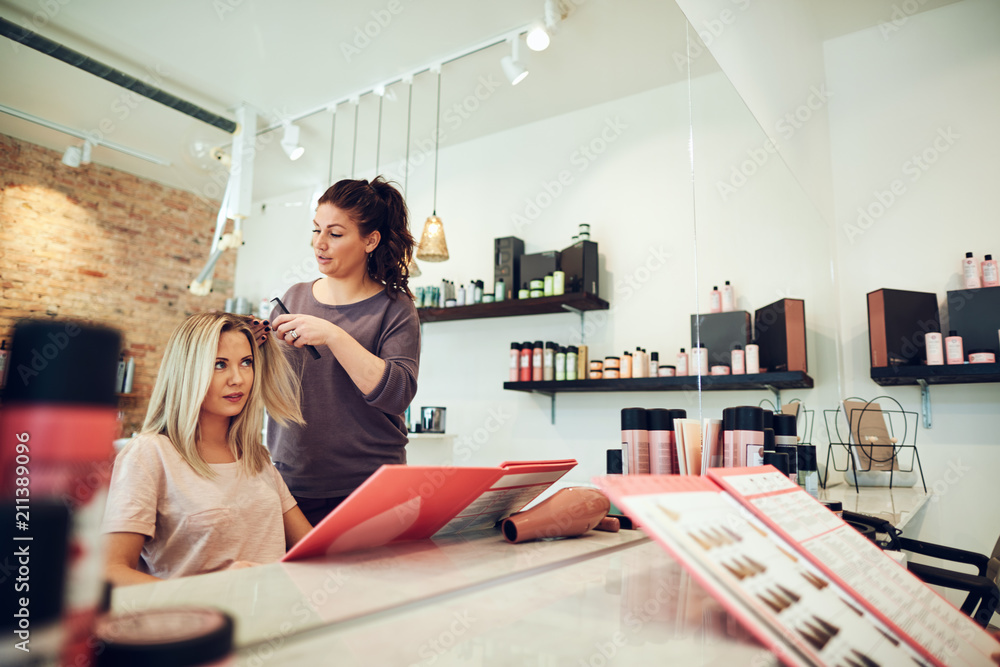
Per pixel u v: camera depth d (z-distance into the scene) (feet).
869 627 1.51
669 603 1.75
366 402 4.38
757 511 1.76
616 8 6.38
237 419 3.49
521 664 1.23
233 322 3.50
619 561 2.36
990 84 9.08
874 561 2.02
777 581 1.43
